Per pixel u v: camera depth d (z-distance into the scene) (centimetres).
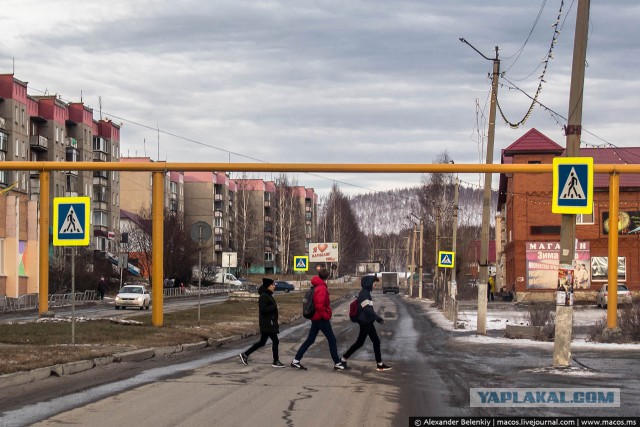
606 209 6475
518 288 6694
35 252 5647
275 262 14925
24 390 1310
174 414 1082
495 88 3212
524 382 1487
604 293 5512
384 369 1716
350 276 15175
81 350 1812
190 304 5734
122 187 11625
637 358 2033
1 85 7888
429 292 9925
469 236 10719
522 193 6719
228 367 1750
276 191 14800
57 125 8844
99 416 1061
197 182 13212
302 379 1520
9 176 7838
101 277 7181
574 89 1827
